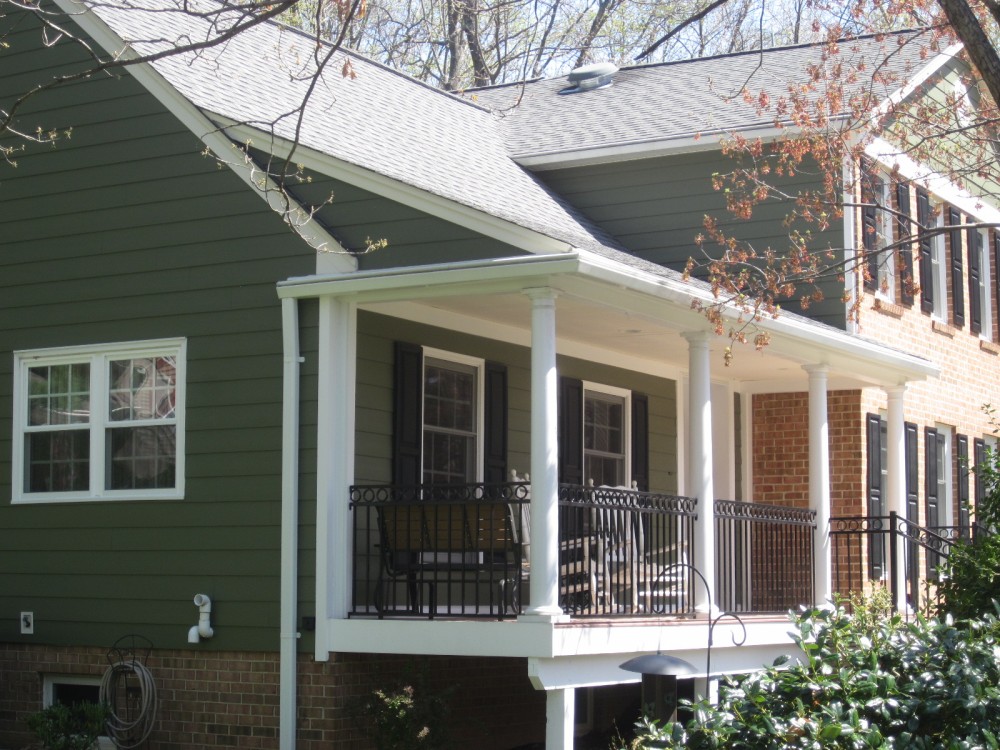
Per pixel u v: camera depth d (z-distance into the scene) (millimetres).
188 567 12141
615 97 19062
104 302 12844
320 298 11766
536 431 10680
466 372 13656
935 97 17719
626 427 15922
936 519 17828
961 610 12766
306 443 11688
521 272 10688
